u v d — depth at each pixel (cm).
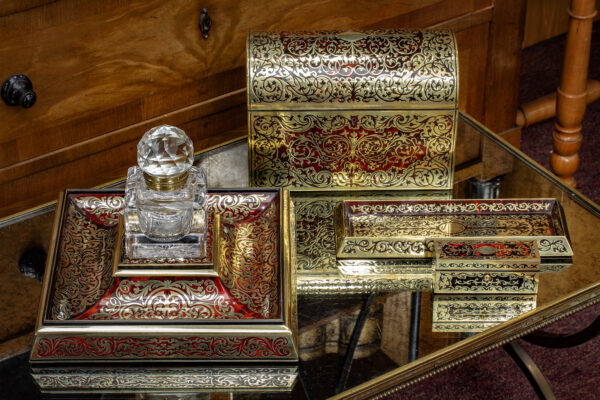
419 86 107
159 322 83
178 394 86
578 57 147
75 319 84
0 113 116
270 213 98
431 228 101
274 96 106
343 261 100
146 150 83
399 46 108
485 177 114
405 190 114
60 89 119
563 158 161
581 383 133
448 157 112
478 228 100
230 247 92
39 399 85
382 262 100
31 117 119
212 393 86
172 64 126
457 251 96
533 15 219
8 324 92
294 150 111
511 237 98
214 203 98
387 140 110
